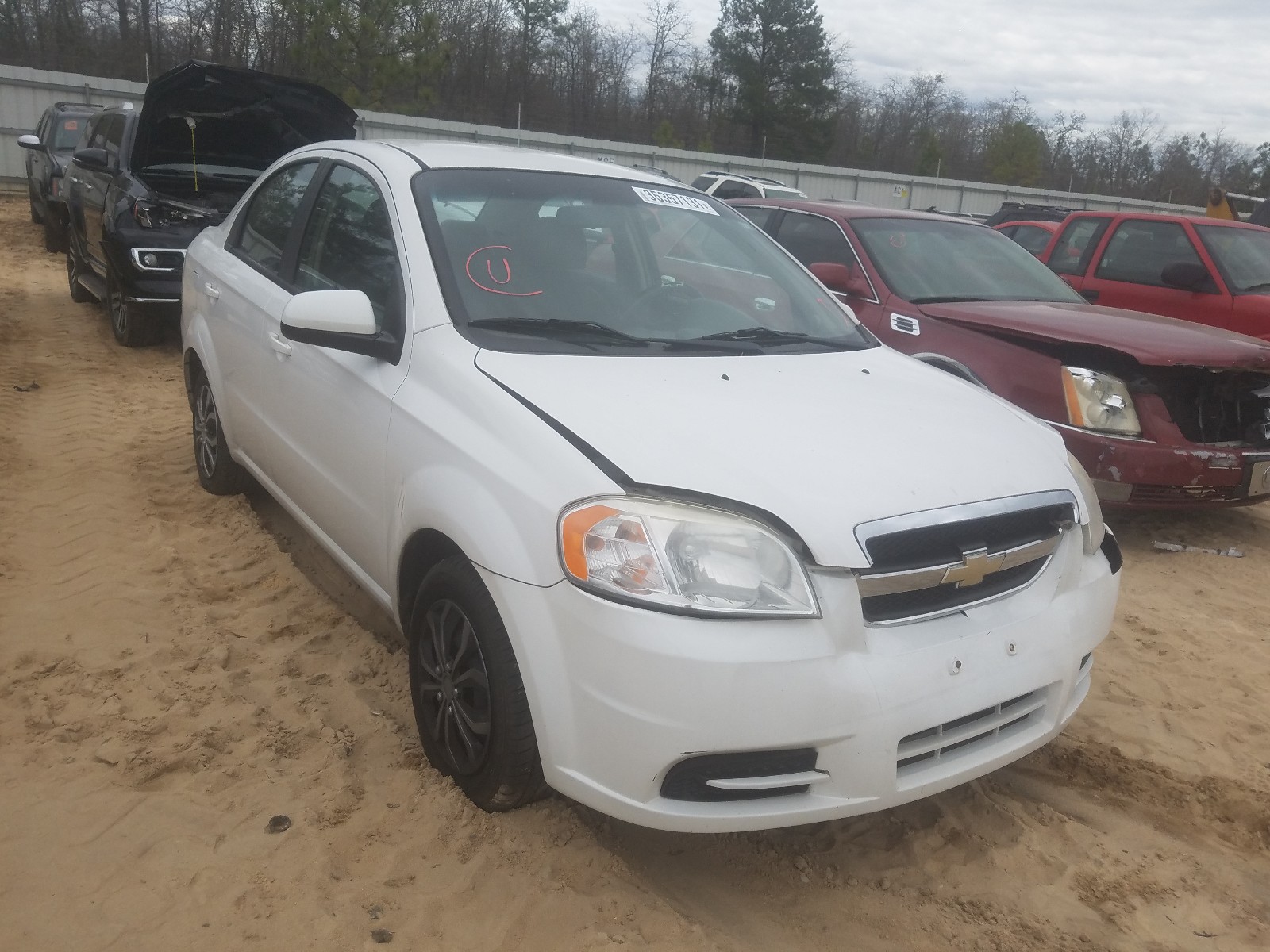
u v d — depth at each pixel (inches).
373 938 90.7
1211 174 2218.3
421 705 114.3
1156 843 113.3
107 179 344.8
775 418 104.5
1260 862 111.1
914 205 1417.3
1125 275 322.3
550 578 92.5
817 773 90.7
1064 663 103.0
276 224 168.1
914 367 136.2
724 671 86.1
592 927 93.3
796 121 1854.1
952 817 114.8
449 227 128.5
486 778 103.3
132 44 1398.9
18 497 195.0
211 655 138.8
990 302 235.5
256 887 96.3
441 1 1620.3
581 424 99.1
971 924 98.3
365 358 126.7
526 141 1157.7
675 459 94.5
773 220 276.4
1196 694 149.0
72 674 132.5
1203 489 198.8
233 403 172.6
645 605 87.9
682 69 1929.1
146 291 316.2
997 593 101.4
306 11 1048.2
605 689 89.1
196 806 108.0
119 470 214.2
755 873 104.0
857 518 91.7
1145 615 178.7
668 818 89.7
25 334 348.8
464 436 105.3
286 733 121.3
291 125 340.5
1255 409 207.8
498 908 94.9
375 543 123.0
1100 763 127.8
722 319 135.5
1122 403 198.4
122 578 161.5
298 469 145.8
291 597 159.2
